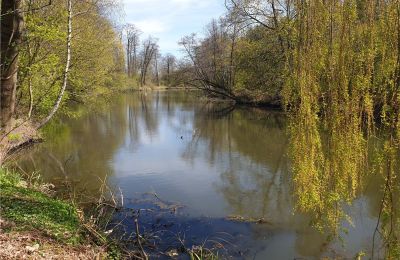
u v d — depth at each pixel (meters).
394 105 4.63
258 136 17.61
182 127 20.97
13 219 5.58
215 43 35.81
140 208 8.40
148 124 22.27
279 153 13.95
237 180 10.67
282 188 9.92
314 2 5.40
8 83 9.08
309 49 5.45
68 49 10.50
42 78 14.23
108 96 28.88
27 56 11.62
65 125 21.23
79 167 12.02
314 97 5.46
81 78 18.19
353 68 5.14
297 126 5.66
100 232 6.41
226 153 14.12
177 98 45.50
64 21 11.11
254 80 27.25
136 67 71.00
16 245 4.79
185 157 13.52
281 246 6.63
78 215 6.84
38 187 8.77
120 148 15.09
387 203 4.81
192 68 36.59
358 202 8.27
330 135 5.44
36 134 15.33
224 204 8.74
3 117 9.17
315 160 5.68
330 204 5.84
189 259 6.07
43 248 4.95
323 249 6.52
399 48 4.62
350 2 5.12
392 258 4.80
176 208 8.43
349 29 5.12
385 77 4.85
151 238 6.80
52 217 6.15
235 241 6.82
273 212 8.23
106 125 21.56
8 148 11.55
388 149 4.70
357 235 6.93
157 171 11.62
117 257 5.68
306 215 7.95
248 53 26.09
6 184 7.45
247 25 24.27
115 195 9.30
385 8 4.82
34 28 9.87
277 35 20.27
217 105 34.38
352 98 5.14
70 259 4.93
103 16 16.36
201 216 7.99
